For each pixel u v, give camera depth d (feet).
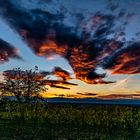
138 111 157.17
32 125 157.58
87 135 126.82
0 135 118.73
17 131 130.82
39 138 115.14
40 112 190.19
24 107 193.16
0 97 198.80
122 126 160.04
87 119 179.93
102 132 136.56
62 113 187.21
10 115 190.70
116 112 170.40
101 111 177.37
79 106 185.98
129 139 116.88
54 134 127.44
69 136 122.93
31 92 203.10
